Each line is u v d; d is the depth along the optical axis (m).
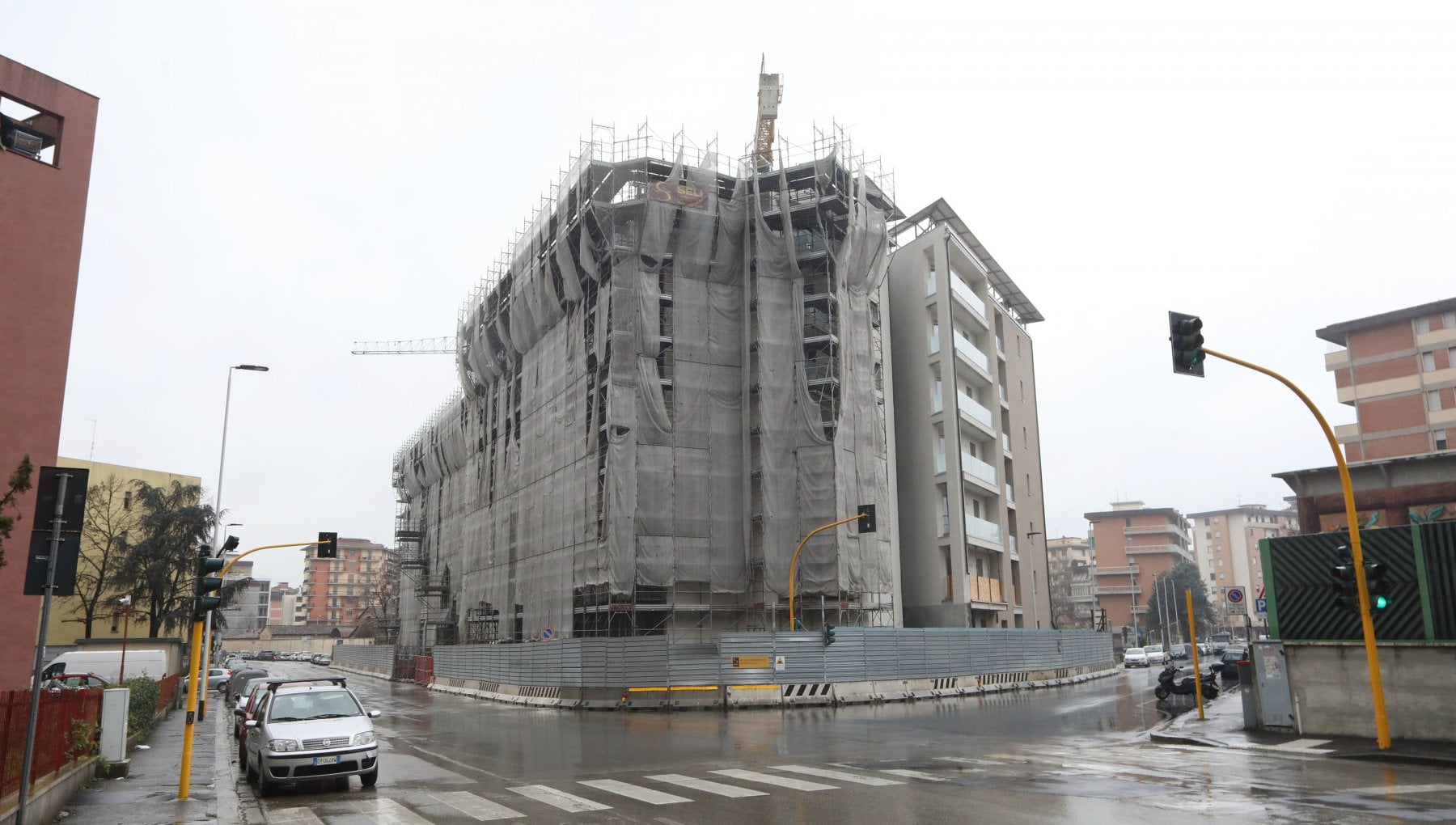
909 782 13.78
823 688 35.16
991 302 58.06
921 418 51.69
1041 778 14.00
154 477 78.69
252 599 160.00
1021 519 59.28
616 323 41.09
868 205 45.84
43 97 20.94
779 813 11.28
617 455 39.91
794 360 42.53
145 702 24.03
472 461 62.62
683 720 28.53
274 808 12.68
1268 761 15.89
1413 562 17.52
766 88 55.53
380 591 125.19
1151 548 118.94
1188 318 16.84
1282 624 19.66
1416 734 17.22
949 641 41.16
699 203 44.00
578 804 12.29
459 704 39.16
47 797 11.86
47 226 20.70
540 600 45.94
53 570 9.87
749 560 41.44
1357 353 63.06
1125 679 51.06
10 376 19.80
